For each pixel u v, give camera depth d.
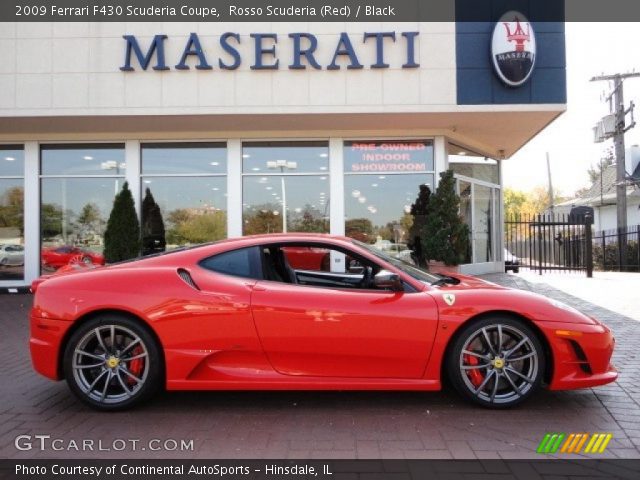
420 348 3.76
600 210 31.73
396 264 4.29
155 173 11.13
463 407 3.94
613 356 5.35
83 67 9.85
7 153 11.30
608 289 11.34
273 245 4.14
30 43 9.88
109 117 9.95
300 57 9.80
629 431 3.48
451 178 10.08
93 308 3.83
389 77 9.84
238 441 3.36
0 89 9.86
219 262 4.05
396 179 11.10
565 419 3.69
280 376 3.80
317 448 3.25
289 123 10.49
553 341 3.75
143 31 9.87
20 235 11.27
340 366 3.80
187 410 3.94
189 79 9.84
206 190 11.11
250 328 3.78
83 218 11.23
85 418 3.78
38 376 4.86
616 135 22.19
